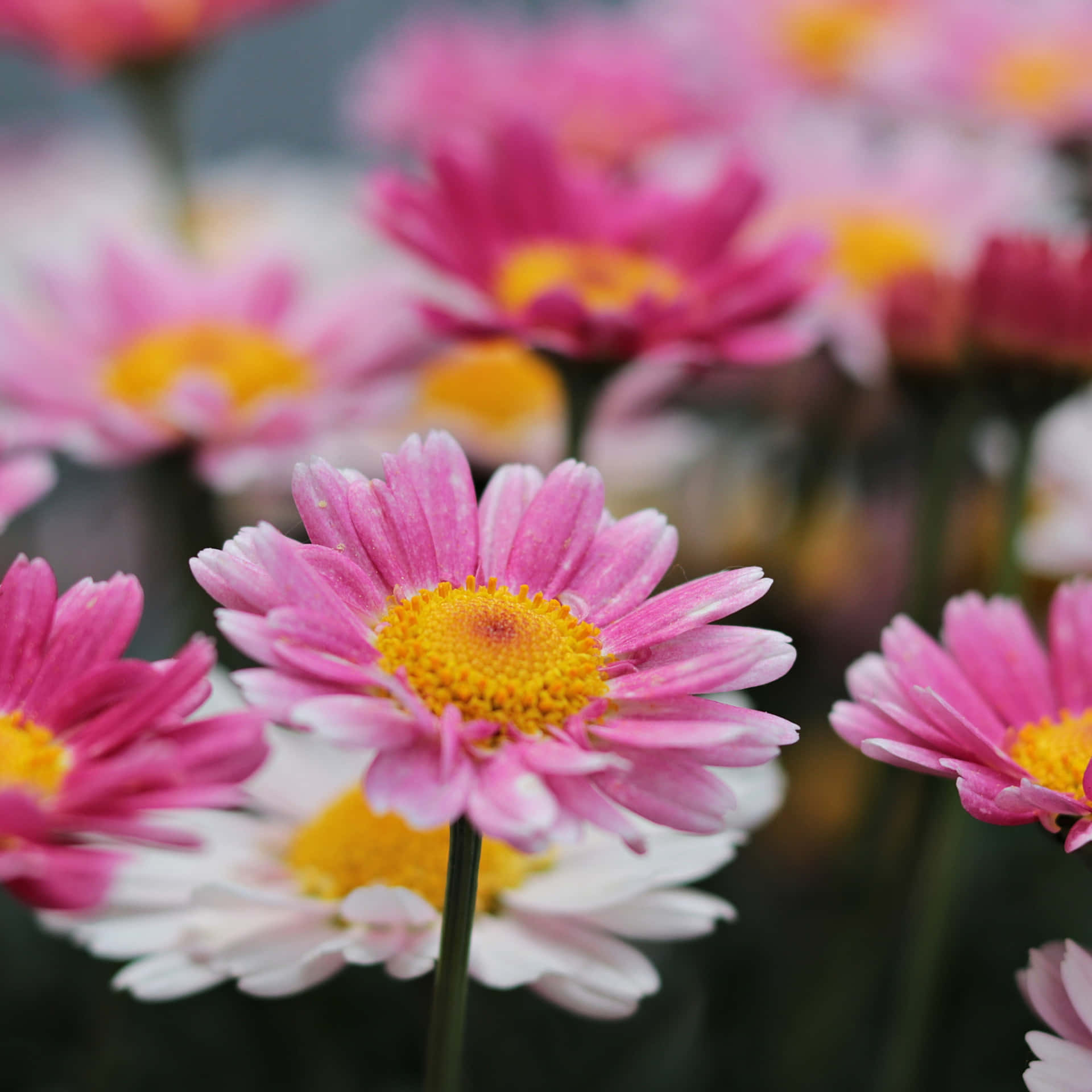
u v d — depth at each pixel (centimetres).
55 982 63
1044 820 55
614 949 57
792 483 69
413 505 55
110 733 49
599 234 66
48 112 105
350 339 67
